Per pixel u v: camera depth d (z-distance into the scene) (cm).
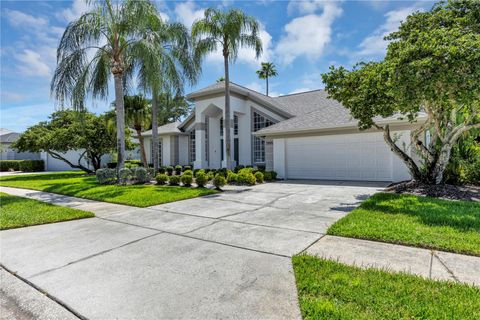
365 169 1301
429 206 646
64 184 1416
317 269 340
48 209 765
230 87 1800
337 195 915
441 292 280
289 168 1512
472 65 549
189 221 620
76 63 1218
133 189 1138
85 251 439
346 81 831
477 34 638
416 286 292
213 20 1437
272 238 477
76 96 1237
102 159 3038
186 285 317
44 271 366
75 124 2105
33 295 306
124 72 1458
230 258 394
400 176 1196
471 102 645
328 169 1398
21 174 2508
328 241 451
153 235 519
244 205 790
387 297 272
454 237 431
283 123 1588
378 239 446
